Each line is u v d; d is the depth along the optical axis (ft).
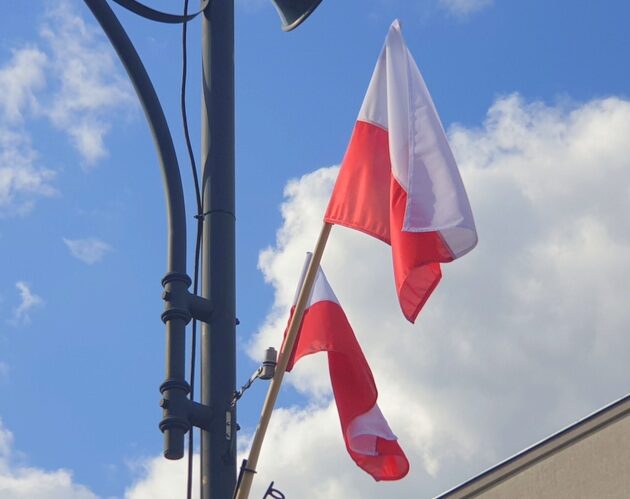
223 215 18.97
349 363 22.21
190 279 18.25
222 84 19.95
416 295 20.02
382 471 22.38
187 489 17.61
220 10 20.51
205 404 17.46
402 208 20.10
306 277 19.15
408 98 21.08
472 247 19.62
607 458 31.78
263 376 17.66
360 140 21.42
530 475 32.91
